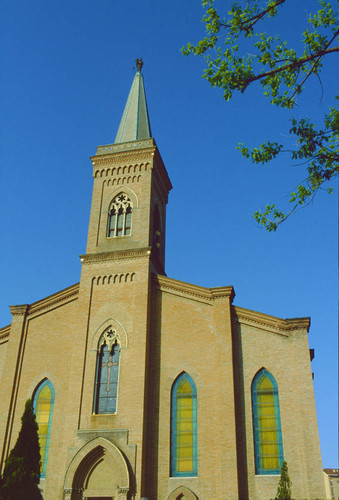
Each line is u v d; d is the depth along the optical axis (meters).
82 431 32.03
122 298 35.94
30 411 28.81
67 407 33.06
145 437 31.58
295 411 31.20
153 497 30.42
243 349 33.59
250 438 31.00
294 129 20.64
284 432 30.84
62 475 31.16
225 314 34.38
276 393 32.06
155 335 35.16
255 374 32.81
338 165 20.08
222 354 33.09
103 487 30.67
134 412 31.89
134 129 44.81
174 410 32.75
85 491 30.78
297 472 29.64
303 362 32.22
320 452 29.62
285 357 32.78
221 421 31.14
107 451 31.05
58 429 33.38
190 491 30.02
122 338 34.56
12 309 38.09
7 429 33.94
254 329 34.12
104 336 35.09
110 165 42.00
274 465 30.22
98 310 36.00
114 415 32.19
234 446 30.25
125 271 36.81
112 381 33.62
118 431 31.50
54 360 35.72
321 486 28.72
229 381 32.16
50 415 34.06
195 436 31.69
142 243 38.00
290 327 33.44
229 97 20.41
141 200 39.81
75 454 31.39
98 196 41.16
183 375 33.69
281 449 30.50
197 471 30.66
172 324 35.25
